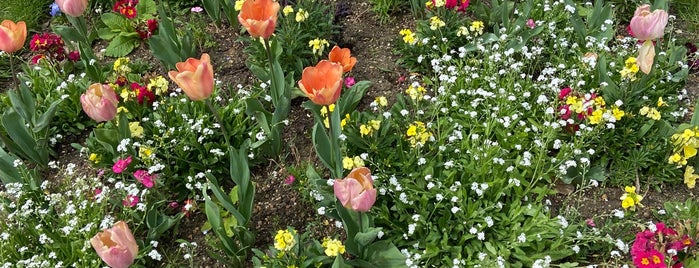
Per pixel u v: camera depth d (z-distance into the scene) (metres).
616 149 1.17
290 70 1.40
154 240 1.08
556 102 1.17
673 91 1.29
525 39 1.34
